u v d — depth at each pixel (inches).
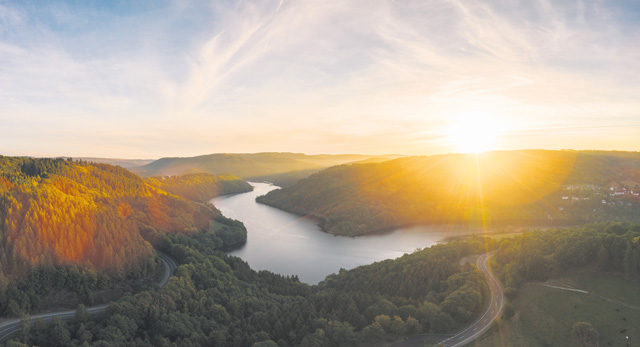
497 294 7165.4
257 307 7057.1
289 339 5826.8
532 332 5885.8
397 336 5826.8
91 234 7372.1
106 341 5147.6
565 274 7081.7
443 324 5959.6
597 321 5693.9
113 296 6815.9
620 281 6510.8
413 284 7647.6
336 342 5575.8
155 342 5615.2
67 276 6476.4
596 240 7288.4
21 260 6122.1
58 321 5364.2
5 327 5374.0
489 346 5585.6
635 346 5073.8
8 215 6673.2
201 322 6289.4
